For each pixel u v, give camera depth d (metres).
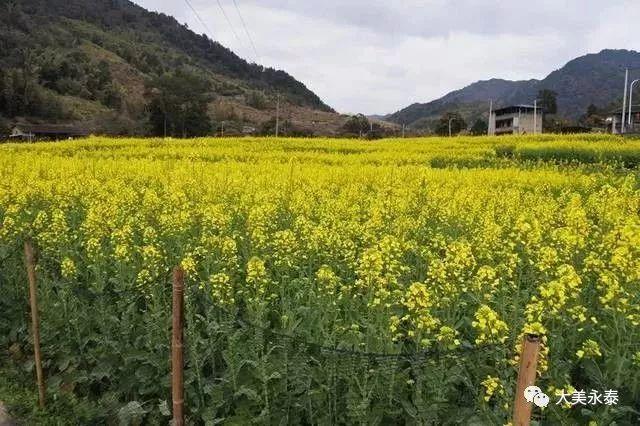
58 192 14.87
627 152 28.50
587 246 8.91
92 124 105.94
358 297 7.05
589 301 6.68
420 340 5.68
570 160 29.53
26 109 110.19
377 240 9.54
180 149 33.22
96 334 7.04
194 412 5.83
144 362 6.41
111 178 19.42
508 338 5.66
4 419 6.51
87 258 8.95
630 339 5.39
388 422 5.27
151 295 6.99
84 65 151.88
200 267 8.83
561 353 5.61
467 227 11.29
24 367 7.37
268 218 11.19
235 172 19.53
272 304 7.27
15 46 153.62
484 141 43.19
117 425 6.21
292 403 5.56
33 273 6.88
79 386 6.96
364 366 5.32
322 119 172.62
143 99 152.75
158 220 11.59
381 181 18.28
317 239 8.59
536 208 12.33
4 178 17.22
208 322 6.39
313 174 19.88
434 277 6.40
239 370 5.96
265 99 182.88
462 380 5.34
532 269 7.74
